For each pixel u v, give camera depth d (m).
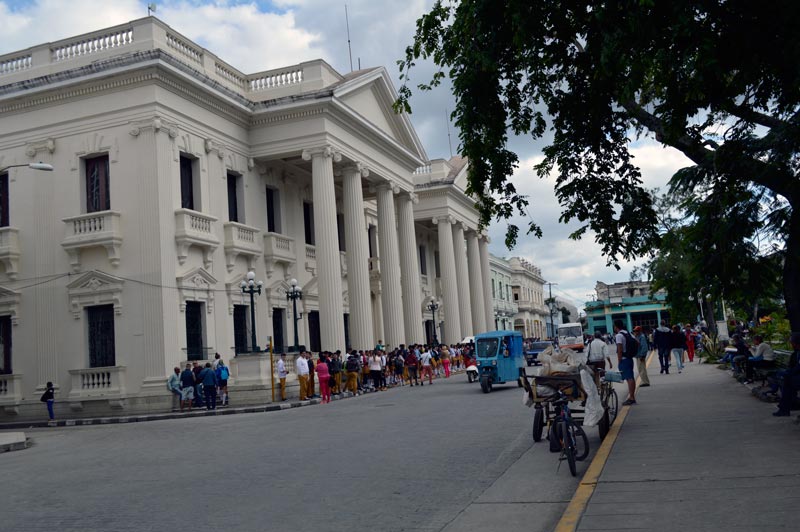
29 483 10.66
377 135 35.38
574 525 5.85
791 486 6.67
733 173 10.97
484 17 11.44
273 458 11.52
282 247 31.73
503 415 15.79
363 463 10.43
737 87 9.93
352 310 33.06
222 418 21.22
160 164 25.55
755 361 16.80
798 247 11.27
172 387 24.22
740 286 12.81
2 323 27.67
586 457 9.57
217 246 27.88
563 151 13.79
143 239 25.30
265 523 7.10
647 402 15.08
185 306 25.94
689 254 13.40
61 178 26.81
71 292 26.12
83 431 20.34
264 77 32.50
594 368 10.88
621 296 104.81
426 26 12.96
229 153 29.67
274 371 26.16
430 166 47.66
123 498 8.86
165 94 26.16
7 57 28.59
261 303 30.22
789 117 10.38
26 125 27.53
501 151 13.20
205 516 7.55
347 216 33.62
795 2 8.66
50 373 26.27
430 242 53.28
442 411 17.75
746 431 10.16
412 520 6.91
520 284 91.25
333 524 6.91
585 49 11.62
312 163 30.91
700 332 40.38
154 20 26.64
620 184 13.94
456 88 12.52
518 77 12.85
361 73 35.06
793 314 12.42
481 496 7.77
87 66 26.06
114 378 24.94
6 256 26.83
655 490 6.91
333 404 23.69
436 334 51.22
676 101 9.88
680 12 8.80
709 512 5.96
